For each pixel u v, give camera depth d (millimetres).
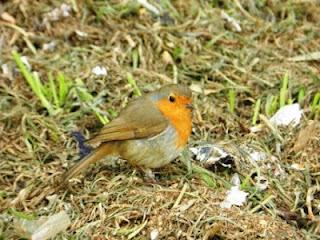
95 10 13039
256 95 11727
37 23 12875
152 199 9570
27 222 9492
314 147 10539
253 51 12477
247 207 9594
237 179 10094
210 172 10094
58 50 12531
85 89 11648
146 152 9836
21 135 11078
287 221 9500
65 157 10680
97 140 9789
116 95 11641
